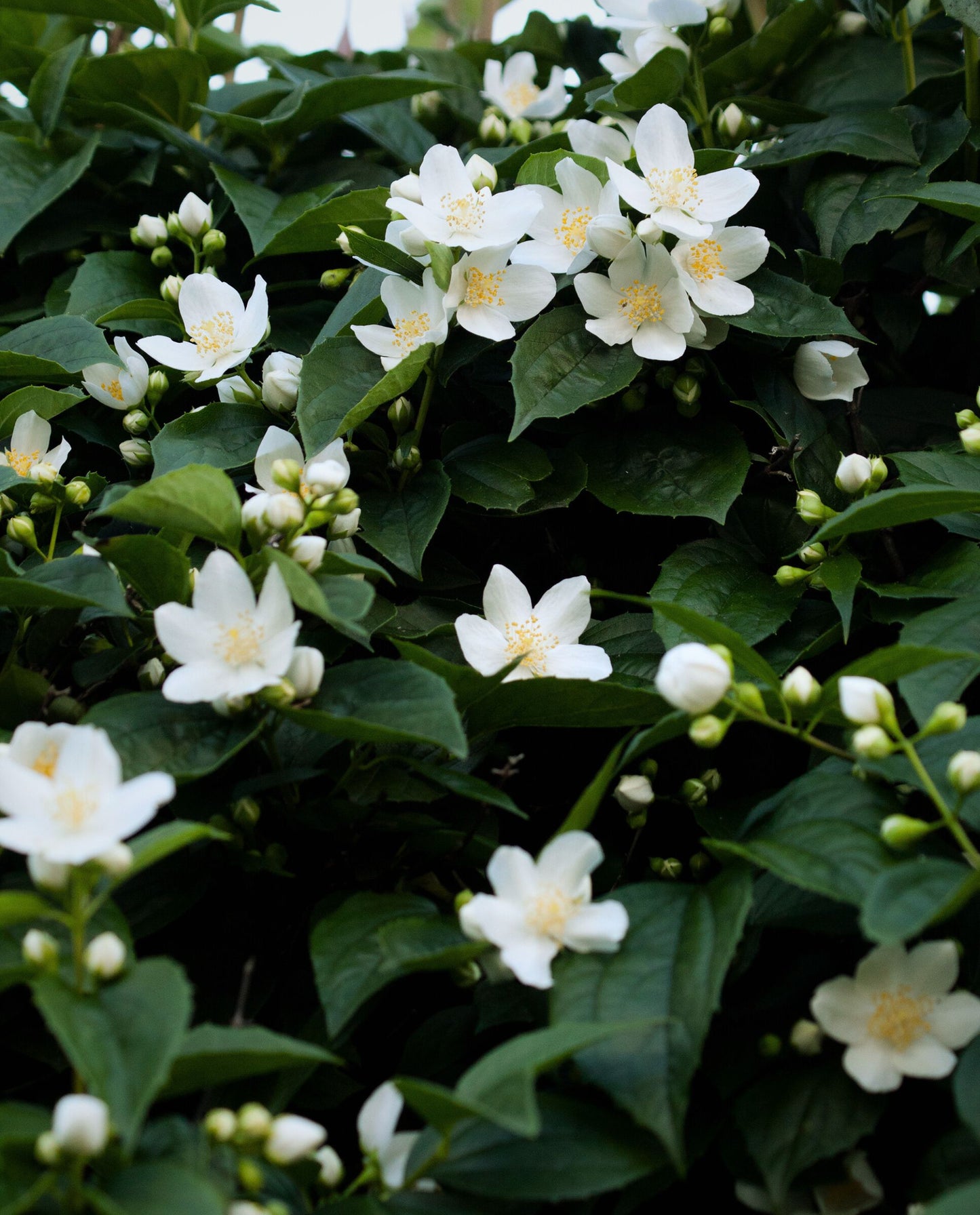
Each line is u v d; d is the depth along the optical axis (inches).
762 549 29.0
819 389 29.4
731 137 31.9
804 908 25.5
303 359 28.2
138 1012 23.4
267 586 25.5
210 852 26.1
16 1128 23.3
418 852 26.5
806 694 25.2
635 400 29.2
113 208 33.1
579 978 24.5
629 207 28.9
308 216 29.8
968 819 24.6
